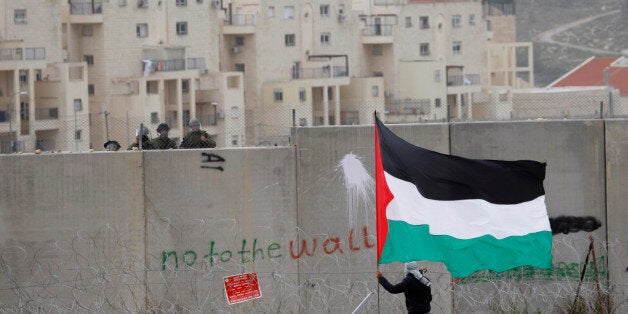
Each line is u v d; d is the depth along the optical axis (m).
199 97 82.94
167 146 25.59
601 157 25.50
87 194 24.64
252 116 86.00
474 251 21.30
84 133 71.44
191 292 24.72
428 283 20.31
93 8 79.88
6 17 74.06
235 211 24.94
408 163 21.48
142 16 81.56
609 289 25.03
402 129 25.33
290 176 25.08
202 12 86.19
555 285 25.23
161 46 80.19
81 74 74.00
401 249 21.31
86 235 24.61
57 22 76.00
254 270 24.94
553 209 25.50
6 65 67.00
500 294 25.06
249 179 25.00
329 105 90.75
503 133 25.42
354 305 24.88
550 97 87.75
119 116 78.38
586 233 25.48
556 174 25.50
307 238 25.12
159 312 24.56
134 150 24.98
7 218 24.50
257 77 90.94
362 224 25.16
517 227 21.42
